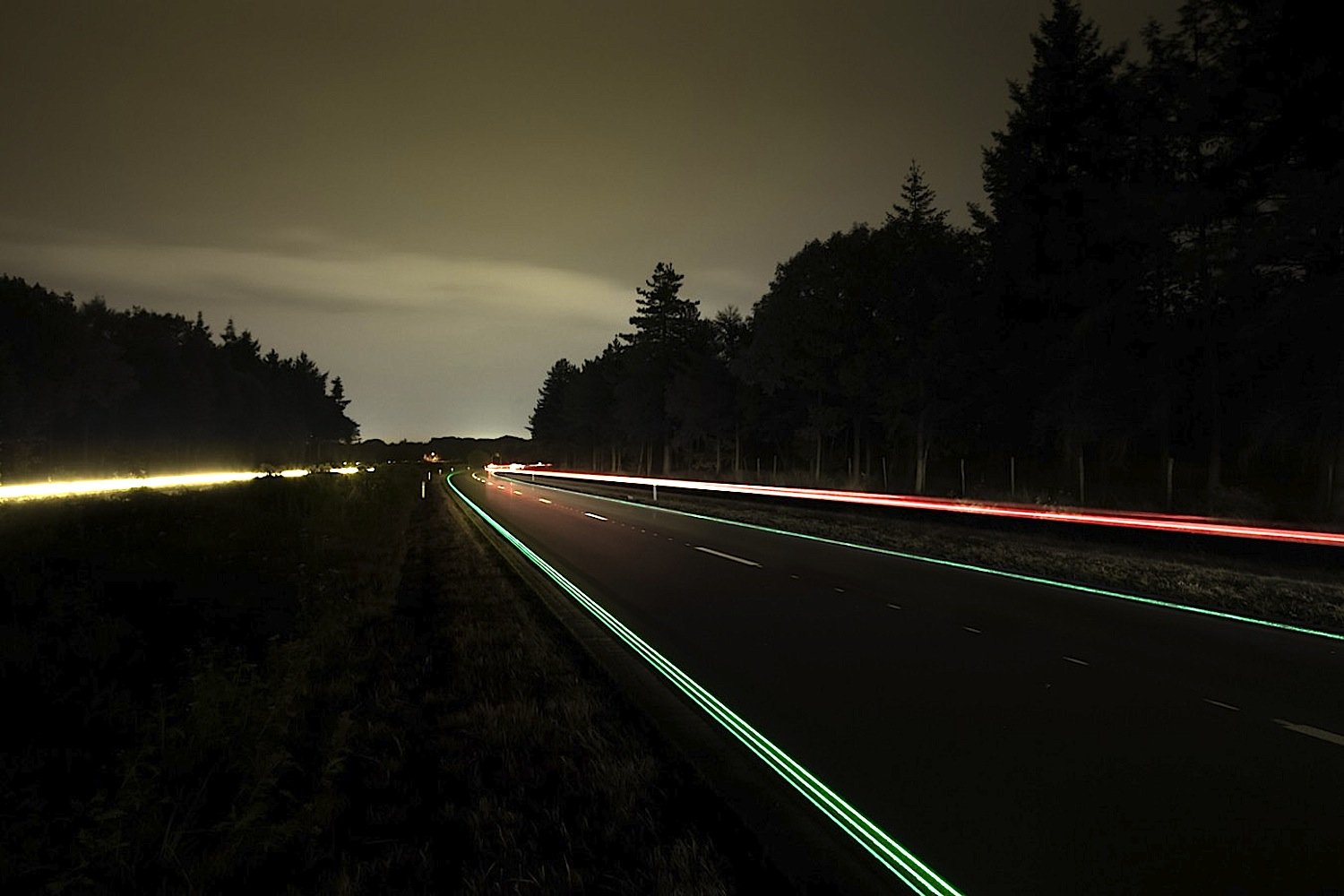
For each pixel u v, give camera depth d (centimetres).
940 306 4028
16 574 873
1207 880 416
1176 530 1925
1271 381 2467
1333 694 760
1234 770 571
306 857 442
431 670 850
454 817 492
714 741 636
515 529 2614
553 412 16062
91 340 6744
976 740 636
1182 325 2961
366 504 2706
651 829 473
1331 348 2231
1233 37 2647
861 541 2184
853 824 485
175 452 9012
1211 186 2736
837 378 4741
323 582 1220
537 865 432
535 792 533
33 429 6028
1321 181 2259
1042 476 4019
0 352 5431
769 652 937
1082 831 474
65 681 661
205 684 584
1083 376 2984
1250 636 1016
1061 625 1083
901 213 4544
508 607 1185
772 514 3120
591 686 774
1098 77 3356
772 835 471
